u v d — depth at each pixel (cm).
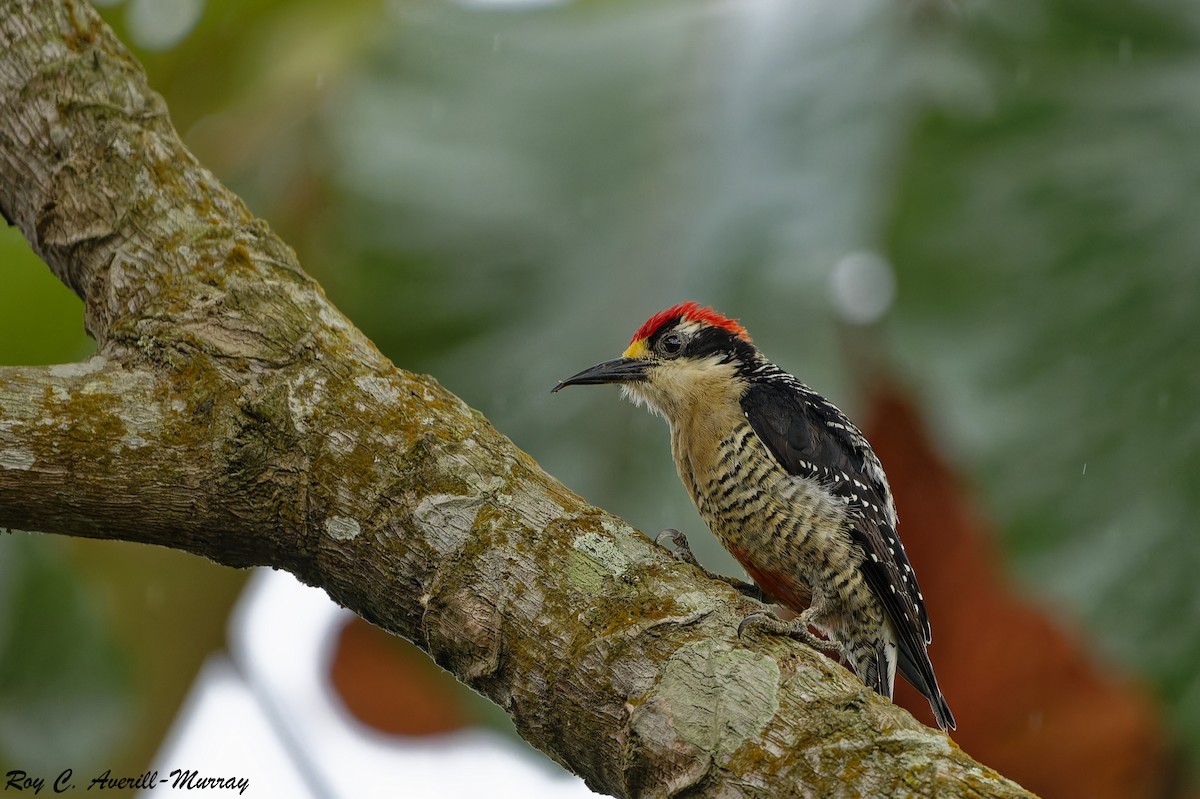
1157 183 973
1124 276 959
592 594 721
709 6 1052
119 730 1330
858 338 1006
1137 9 1023
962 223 962
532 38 1051
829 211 933
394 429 770
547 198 979
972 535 1228
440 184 989
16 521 780
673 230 953
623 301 948
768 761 657
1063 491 930
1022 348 953
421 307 973
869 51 977
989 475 941
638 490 1002
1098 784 1232
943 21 1006
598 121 994
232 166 1130
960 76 989
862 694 678
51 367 798
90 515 774
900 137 959
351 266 981
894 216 949
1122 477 926
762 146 959
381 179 991
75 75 880
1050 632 1244
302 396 776
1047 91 994
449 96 1025
